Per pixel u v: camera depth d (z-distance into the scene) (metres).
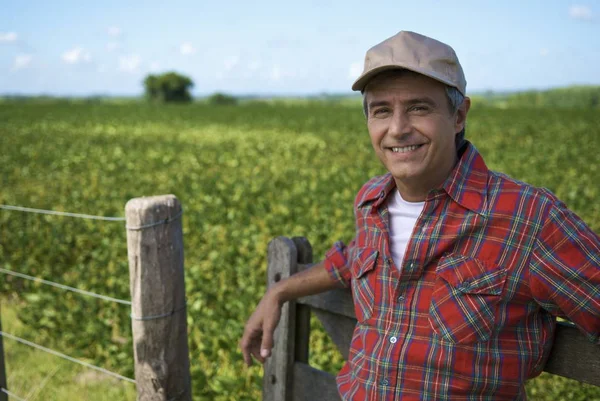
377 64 1.71
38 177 13.99
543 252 1.66
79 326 5.28
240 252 6.77
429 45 1.71
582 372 1.77
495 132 28.28
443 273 1.75
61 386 4.39
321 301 2.41
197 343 4.77
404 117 1.75
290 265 2.51
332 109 64.69
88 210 9.45
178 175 13.38
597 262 1.62
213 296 5.64
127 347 4.68
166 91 113.81
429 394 1.78
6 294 6.43
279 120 42.41
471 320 1.71
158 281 2.51
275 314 2.27
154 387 2.59
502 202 1.71
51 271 6.83
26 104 83.25
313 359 4.37
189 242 7.66
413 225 1.86
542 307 1.74
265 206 9.33
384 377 1.83
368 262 1.91
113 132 30.64
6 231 7.75
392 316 1.84
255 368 4.34
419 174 1.78
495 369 1.74
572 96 96.06
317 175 13.13
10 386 4.34
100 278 6.39
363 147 20.83
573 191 9.81
